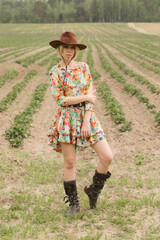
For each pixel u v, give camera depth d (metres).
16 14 162.12
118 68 22.45
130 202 3.96
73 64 3.47
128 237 3.14
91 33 89.50
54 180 4.87
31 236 3.21
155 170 5.14
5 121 9.18
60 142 3.48
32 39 68.81
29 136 7.70
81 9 162.75
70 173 3.55
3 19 162.12
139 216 3.62
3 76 17.81
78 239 3.08
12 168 5.22
